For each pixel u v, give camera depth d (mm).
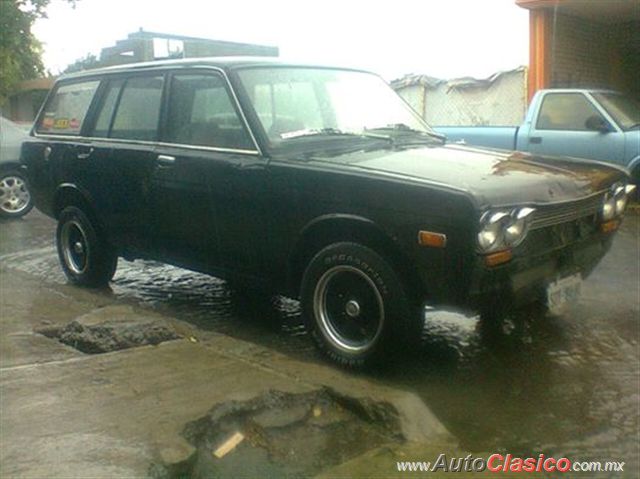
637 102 9906
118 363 4254
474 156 4770
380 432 3686
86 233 6133
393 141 5098
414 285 4172
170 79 5410
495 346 4938
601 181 4738
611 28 14133
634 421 3873
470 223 3814
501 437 3707
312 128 5004
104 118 5992
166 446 3209
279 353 4660
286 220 4574
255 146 4746
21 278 6559
